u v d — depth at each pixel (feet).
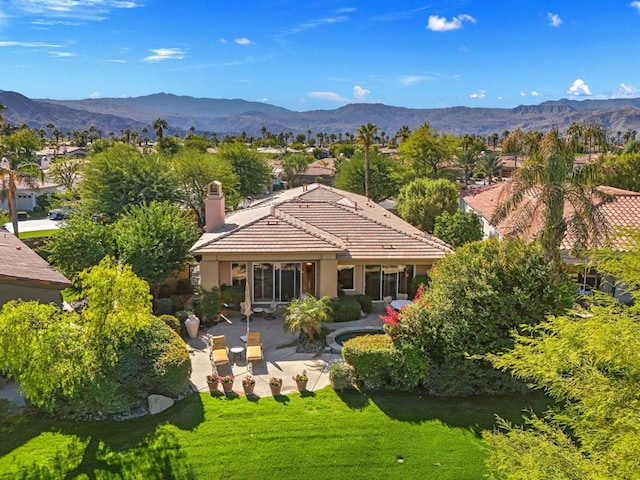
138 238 84.99
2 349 43.14
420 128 226.17
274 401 53.42
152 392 52.01
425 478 41.16
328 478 41.04
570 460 26.89
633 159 138.62
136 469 41.34
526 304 53.06
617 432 24.94
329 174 290.56
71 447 44.37
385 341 57.57
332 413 51.01
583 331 27.89
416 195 141.38
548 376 28.76
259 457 43.42
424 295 59.11
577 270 83.51
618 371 27.66
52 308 46.96
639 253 29.48
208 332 74.54
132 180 134.21
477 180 333.62
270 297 85.05
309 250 79.87
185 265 94.48
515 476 27.61
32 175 138.92
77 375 46.91
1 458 42.50
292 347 68.80
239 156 203.10
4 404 51.62
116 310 50.37
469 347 53.57
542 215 66.64
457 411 51.80
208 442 45.44
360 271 85.46
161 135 408.87
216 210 96.53
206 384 57.36
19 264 68.64
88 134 602.85
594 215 65.82
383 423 49.21
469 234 107.96
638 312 28.48
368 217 97.86
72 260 87.30
